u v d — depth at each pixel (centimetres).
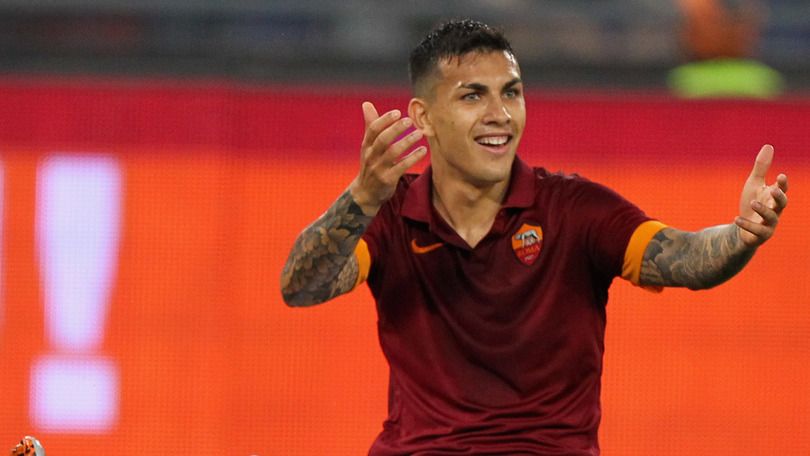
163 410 2062
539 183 1291
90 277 2064
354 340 2072
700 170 2052
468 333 1259
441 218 1279
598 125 2052
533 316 1252
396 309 1288
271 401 2066
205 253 2069
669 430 2041
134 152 2070
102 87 2070
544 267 1261
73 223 2064
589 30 2652
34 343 2058
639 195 2050
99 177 2066
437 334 1270
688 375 2041
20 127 2064
